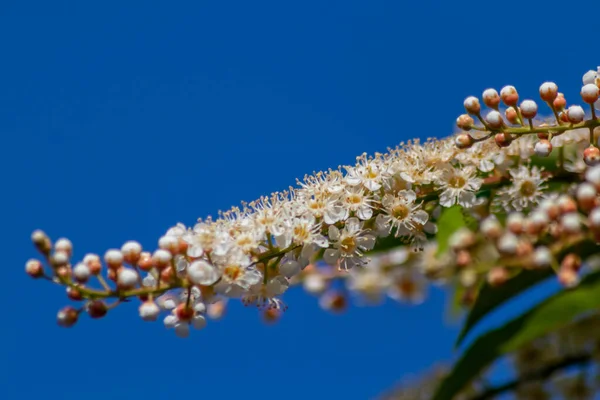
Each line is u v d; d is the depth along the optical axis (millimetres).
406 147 583
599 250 535
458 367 524
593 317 585
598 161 553
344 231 573
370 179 576
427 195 582
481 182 573
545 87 560
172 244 553
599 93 556
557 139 573
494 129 563
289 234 564
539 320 516
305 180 581
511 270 531
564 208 527
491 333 521
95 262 549
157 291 552
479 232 562
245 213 572
